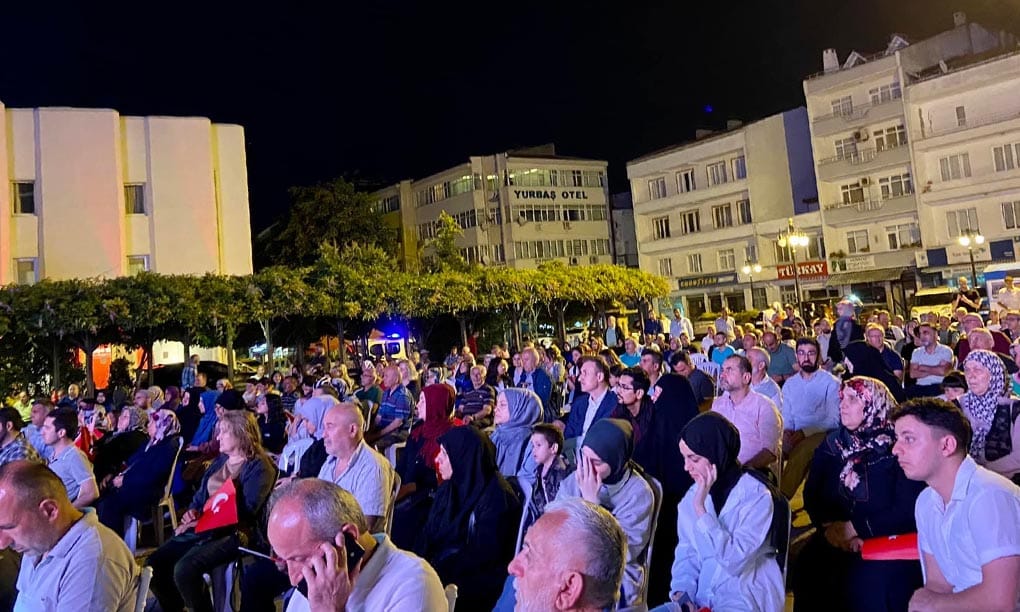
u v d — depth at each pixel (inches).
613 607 81.9
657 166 1947.6
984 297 1037.8
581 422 274.4
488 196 2042.3
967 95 1401.3
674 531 197.6
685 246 1897.1
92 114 1059.9
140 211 1101.7
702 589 135.4
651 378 282.8
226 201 1178.6
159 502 272.8
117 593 129.6
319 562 92.7
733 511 135.3
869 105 1510.8
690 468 139.3
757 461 208.4
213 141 1178.0
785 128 1700.3
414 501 236.1
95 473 299.0
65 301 661.9
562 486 164.9
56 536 126.5
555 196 2066.9
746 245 1776.6
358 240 1701.5
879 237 1534.2
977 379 183.2
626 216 2186.3
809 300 1584.6
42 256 1023.0
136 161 1100.5
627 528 145.9
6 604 167.9
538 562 80.8
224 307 741.9
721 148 1814.7
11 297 648.4
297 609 105.8
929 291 1157.7
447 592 127.6
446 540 184.1
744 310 1770.4
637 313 1407.5
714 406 229.6
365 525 100.2
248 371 1146.7
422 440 249.0
